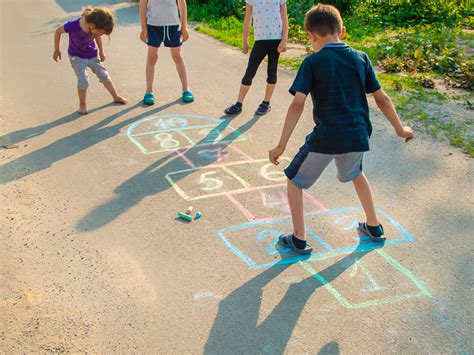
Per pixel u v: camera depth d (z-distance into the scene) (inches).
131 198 167.9
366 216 147.9
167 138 214.1
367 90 135.3
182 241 146.2
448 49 340.2
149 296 124.5
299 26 416.8
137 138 213.3
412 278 132.6
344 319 118.3
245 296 125.0
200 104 253.9
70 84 279.6
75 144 206.5
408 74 309.4
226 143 210.7
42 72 299.4
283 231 151.7
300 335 113.3
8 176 180.1
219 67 317.1
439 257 141.1
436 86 286.7
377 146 209.3
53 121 229.0
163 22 241.1
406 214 161.8
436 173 187.3
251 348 109.5
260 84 287.4
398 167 192.1
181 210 161.6
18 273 131.6
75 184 175.9
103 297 124.0
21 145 204.4
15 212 158.4
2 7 504.7
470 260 139.9
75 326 114.7
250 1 229.8
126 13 475.8
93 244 144.0
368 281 131.3
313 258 140.2
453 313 120.7
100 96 262.2
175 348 109.2
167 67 314.5
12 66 310.5
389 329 115.6
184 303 122.3
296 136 218.4
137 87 277.0
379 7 532.7
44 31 403.2
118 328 114.6
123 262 136.7
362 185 142.4
